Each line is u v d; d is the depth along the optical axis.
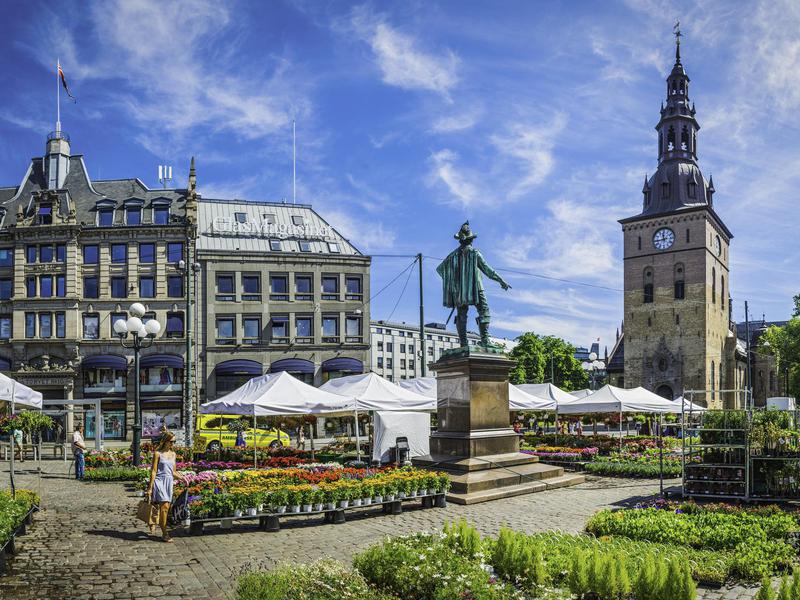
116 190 55.97
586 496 18.12
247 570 9.92
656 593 7.50
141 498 18.28
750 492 15.97
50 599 8.94
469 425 19.09
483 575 7.91
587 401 30.34
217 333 52.97
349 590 7.78
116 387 51.53
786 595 6.97
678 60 96.69
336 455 28.62
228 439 36.00
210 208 57.66
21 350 51.28
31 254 52.59
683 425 16.78
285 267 54.41
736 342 100.75
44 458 32.84
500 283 20.61
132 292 52.50
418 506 16.50
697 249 88.12
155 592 9.30
